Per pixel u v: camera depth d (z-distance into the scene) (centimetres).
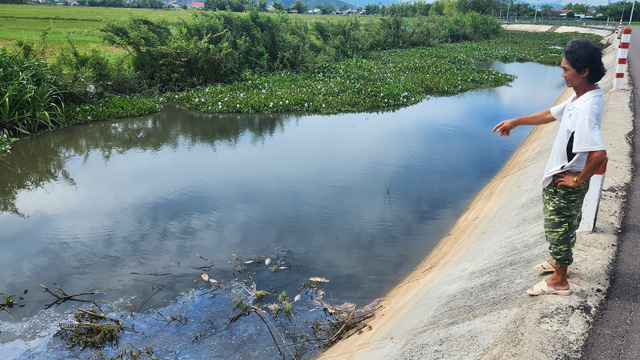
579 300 285
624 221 400
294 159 882
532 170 648
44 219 632
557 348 246
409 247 545
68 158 909
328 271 493
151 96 1467
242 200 685
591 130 242
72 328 408
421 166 838
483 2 5369
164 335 395
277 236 573
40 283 479
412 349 293
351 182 758
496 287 334
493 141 999
